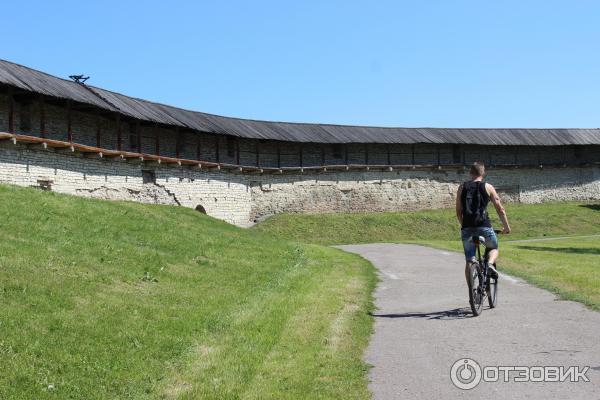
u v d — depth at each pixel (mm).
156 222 18516
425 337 7473
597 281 11289
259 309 9484
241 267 14211
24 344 6711
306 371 6188
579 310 8711
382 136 47719
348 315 8852
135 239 15117
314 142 43375
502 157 54094
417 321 8430
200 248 15789
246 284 12180
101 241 13680
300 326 8203
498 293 10523
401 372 6082
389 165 47906
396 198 48219
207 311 9328
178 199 33469
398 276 13602
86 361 6590
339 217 42188
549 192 54594
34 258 10680
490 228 8859
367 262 17016
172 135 35625
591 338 7070
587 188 56125
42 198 17297
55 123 26625
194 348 7355
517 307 9148
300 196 44062
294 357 6730
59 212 16047
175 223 19656
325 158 46469
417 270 14617
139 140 31047
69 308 8391
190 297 10359
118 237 14891
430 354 6684
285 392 5578
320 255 18578
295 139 42469
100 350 6977
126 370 6492
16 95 24469
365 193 46938
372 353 6832
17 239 11969
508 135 53375
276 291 11336
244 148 41875
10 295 8320
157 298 9969
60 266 10609
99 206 18750
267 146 43562
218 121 39062
